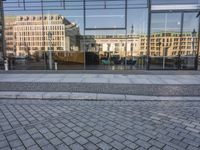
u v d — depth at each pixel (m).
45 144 3.86
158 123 4.96
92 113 5.74
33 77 11.80
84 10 14.97
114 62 15.23
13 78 11.48
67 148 3.70
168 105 6.66
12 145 3.82
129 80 10.74
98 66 15.39
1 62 15.75
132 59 15.06
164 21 14.46
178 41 14.55
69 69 15.52
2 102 7.05
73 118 5.30
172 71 14.18
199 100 7.25
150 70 14.69
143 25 14.66
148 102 7.08
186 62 14.69
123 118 5.31
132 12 14.63
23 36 15.73
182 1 14.12
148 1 14.34
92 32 15.16
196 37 14.38
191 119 5.27
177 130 4.54
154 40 14.70
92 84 9.61
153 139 4.08
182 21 14.34
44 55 15.73
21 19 15.56
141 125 4.82
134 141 3.99
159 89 8.64
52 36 15.51
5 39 15.84
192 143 3.92
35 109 6.14
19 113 5.74
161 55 14.79
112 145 3.82
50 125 4.80
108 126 4.74
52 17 15.34
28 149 3.67
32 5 15.30
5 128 4.62
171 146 3.79
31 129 4.56
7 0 15.35
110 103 6.93
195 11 14.11
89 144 3.86
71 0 14.94
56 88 8.74
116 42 15.05
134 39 14.88
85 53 15.38
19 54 15.91
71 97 7.47
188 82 10.23
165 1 14.23
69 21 15.26
